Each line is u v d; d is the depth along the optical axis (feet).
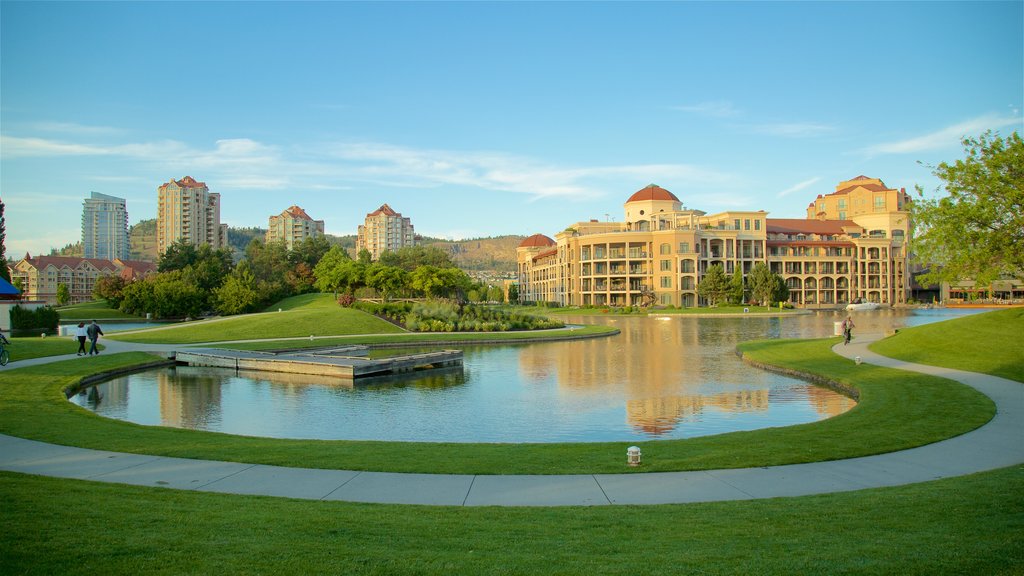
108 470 42.19
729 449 48.57
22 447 48.83
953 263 105.60
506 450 49.44
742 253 441.68
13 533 27.20
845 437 52.31
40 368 104.06
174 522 29.71
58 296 449.48
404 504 34.73
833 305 451.94
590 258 437.17
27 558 24.23
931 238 107.45
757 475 41.22
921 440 50.72
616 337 196.13
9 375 95.30
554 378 106.73
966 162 105.40
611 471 42.32
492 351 154.71
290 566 24.04
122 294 333.21
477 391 94.02
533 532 29.25
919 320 267.59
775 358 122.11
